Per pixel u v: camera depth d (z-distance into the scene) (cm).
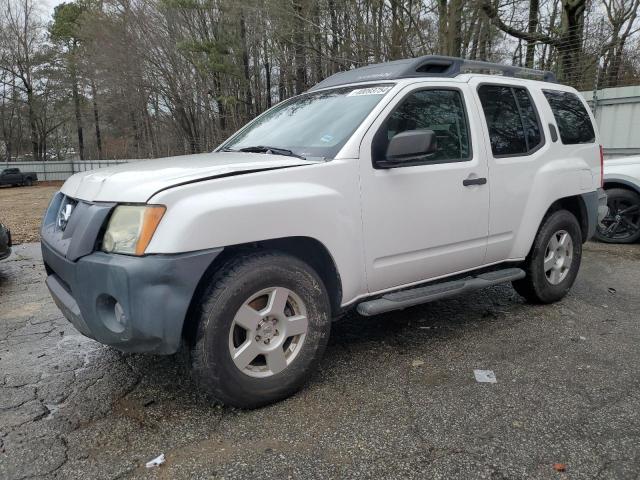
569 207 503
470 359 368
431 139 319
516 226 429
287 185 303
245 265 291
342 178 322
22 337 432
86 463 256
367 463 252
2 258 619
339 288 331
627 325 434
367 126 338
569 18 1797
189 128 3158
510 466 248
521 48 1880
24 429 287
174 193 270
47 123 5062
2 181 3494
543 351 381
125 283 263
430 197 363
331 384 333
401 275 362
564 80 1423
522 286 474
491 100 421
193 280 269
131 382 342
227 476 245
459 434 275
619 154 1058
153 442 273
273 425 287
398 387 328
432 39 1337
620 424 282
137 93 3156
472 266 409
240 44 2419
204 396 321
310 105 406
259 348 299
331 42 1587
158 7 2683
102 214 280
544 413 294
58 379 349
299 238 315
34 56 4656
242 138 424
